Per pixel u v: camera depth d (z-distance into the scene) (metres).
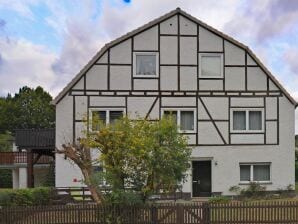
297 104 29.70
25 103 80.81
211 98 29.34
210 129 29.27
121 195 17.88
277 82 29.58
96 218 17.89
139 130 18.70
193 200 27.80
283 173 29.56
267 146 29.55
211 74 29.44
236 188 29.06
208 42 29.45
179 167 18.58
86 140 19.03
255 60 29.52
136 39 29.12
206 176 29.20
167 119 19.47
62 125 28.50
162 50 29.20
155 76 29.12
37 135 30.81
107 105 28.80
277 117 29.64
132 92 28.97
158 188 18.52
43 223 17.89
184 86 29.25
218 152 29.22
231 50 29.52
